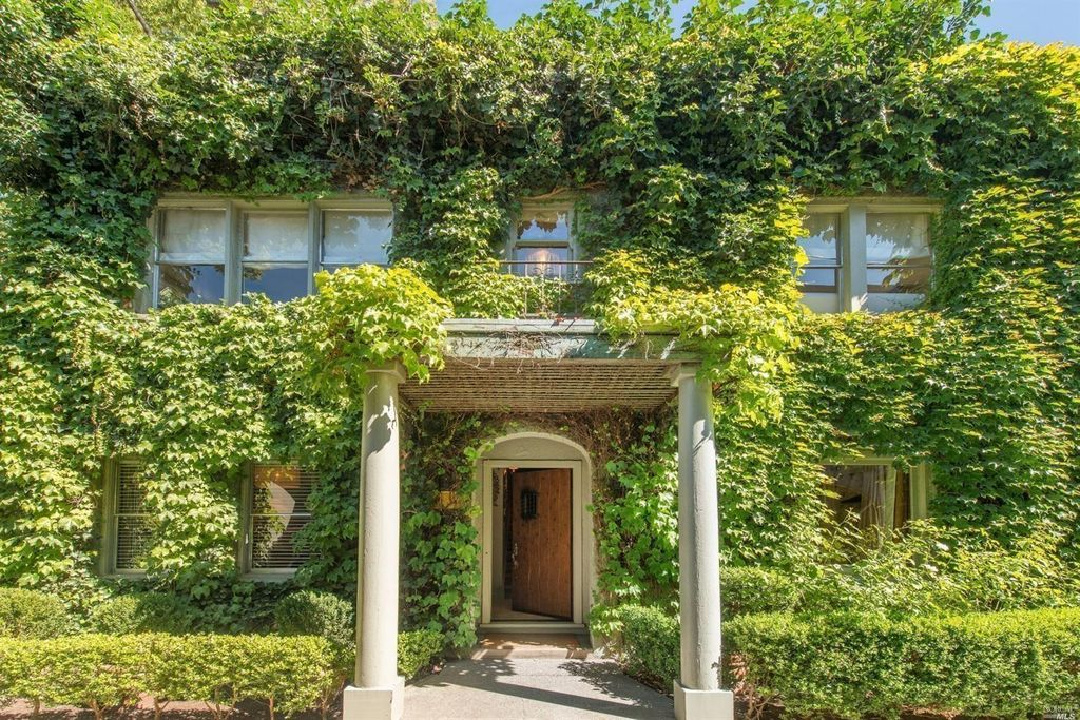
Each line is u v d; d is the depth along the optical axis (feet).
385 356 14.69
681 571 16.08
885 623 15.19
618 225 23.56
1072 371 21.80
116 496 23.21
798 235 22.77
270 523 23.35
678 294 16.62
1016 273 22.33
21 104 21.93
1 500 21.29
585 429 23.97
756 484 21.84
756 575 18.97
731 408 17.19
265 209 25.11
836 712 14.99
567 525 26.66
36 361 22.12
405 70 23.27
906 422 21.84
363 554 15.65
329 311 15.19
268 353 22.61
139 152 23.29
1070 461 21.24
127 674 15.19
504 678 19.52
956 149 23.27
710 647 15.48
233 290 24.47
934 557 19.33
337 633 19.30
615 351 16.29
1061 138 22.81
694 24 23.97
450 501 23.39
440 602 22.11
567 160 23.86
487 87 23.34
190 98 22.90
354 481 22.07
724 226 23.07
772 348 15.92
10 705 17.26
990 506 21.29
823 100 23.16
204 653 15.21
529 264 23.94
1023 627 15.15
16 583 20.95
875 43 23.76
